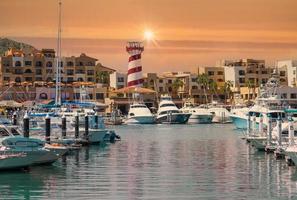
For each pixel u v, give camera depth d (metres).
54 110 115.06
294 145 62.91
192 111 199.25
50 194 47.25
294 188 49.41
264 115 105.19
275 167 62.47
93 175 57.09
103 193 47.50
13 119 89.94
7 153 57.28
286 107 113.19
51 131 84.75
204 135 128.75
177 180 53.91
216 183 52.09
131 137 120.44
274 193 47.22
